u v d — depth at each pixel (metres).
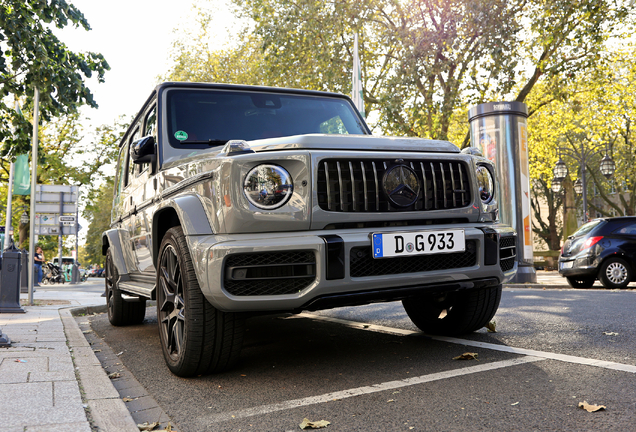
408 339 4.38
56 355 3.91
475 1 16.41
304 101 4.88
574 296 7.56
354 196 3.23
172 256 3.57
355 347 4.17
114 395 2.93
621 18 16.62
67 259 37.41
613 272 10.34
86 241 61.72
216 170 3.20
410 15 18.67
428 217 3.44
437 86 18.48
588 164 35.78
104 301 10.68
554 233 38.50
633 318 5.04
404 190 3.36
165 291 3.66
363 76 20.47
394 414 2.52
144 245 4.61
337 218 3.18
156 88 4.61
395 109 17.20
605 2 16.02
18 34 9.55
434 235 3.35
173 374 3.60
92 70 11.06
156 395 3.10
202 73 28.09
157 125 4.36
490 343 4.01
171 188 3.82
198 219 3.26
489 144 11.51
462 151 3.75
